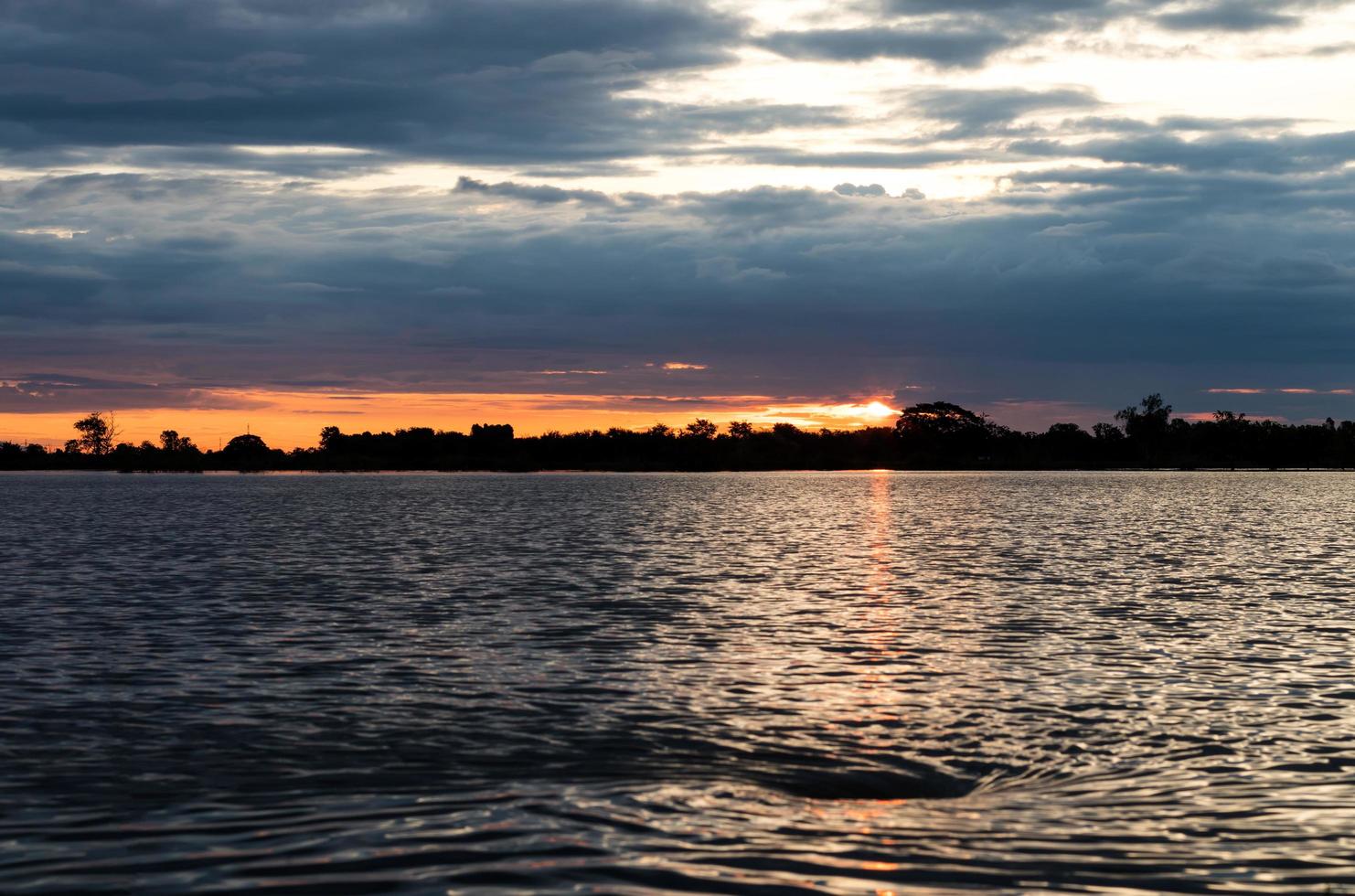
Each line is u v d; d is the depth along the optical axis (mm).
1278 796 17094
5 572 50750
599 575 50062
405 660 28609
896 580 48031
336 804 16734
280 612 37594
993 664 28062
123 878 13750
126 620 35562
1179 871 13883
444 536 76562
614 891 13227
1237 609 38188
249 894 13242
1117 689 24953
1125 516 103375
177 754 19578
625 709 23203
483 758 19438
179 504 132625
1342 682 25594
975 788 17844
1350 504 128125
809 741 20594
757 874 13742
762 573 50906
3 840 15117
